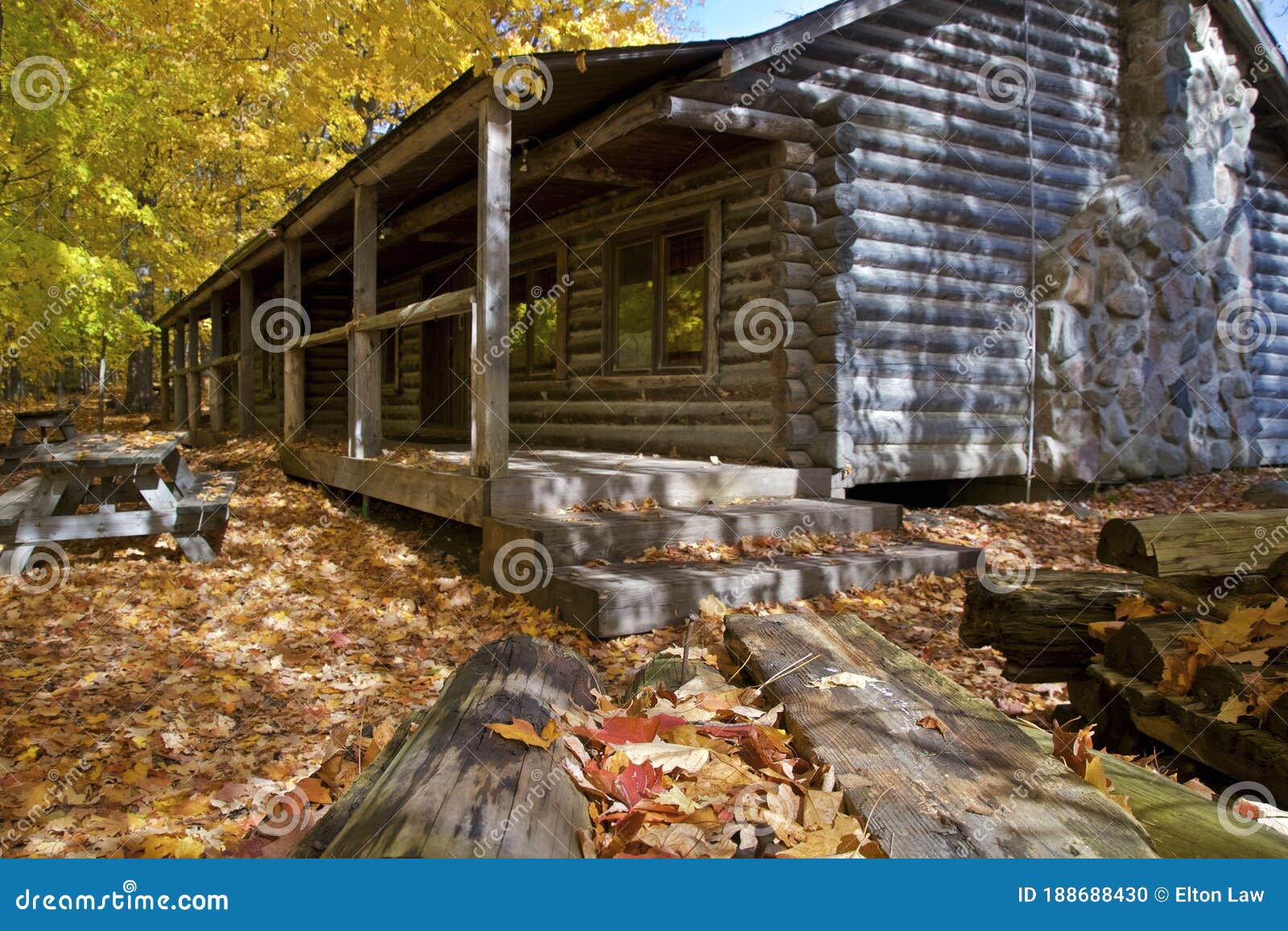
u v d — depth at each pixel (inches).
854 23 329.7
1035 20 388.2
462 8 246.7
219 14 510.9
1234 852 78.8
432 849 63.2
